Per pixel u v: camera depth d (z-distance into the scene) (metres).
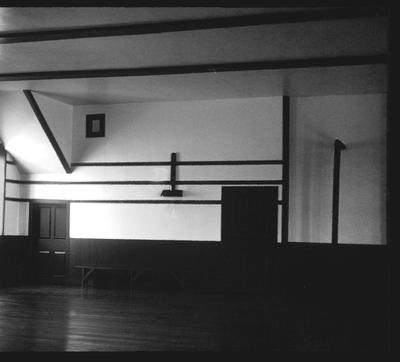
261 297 9.26
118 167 10.59
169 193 10.14
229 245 9.88
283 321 7.00
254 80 8.60
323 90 9.27
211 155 10.05
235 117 9.96
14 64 7.96
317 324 6.81
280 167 9.67
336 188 9.23
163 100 10.24
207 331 6.31
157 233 10.30
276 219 9.64
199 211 10.08
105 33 6.43
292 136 9.82
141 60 7.66
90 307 8.02
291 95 9.66
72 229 10.82
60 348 5.38
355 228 9.43
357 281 9.28
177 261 10.14
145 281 10.43
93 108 10.74
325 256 9.45
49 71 8.36
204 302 8.63
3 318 7.05
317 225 9.60
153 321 6.92
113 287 10.52
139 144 10.48
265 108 9.80
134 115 10.53
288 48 7.03
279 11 5.76
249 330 6.39
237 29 6.27
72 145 10.86
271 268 9.63
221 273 9.88
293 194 9.76
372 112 9.48
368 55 7.32
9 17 6.03
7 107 9.88
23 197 11.10
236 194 9.89
